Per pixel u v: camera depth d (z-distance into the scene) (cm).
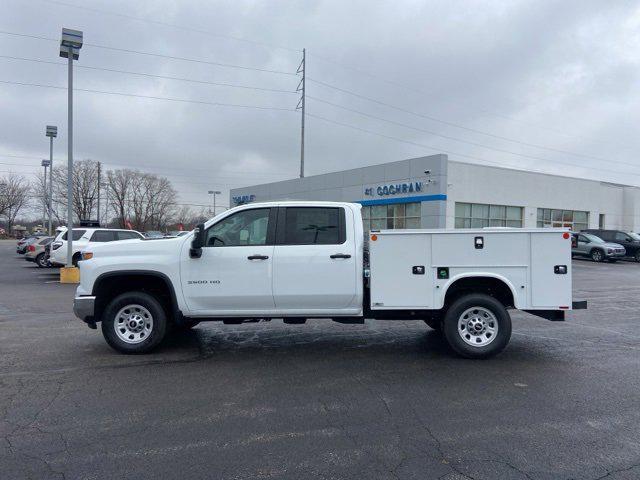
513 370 596
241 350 698
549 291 634
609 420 438
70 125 1675
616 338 784
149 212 10131
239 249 645
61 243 1767
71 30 1625
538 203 3359
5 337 777
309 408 468
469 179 2977
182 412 457
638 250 2800
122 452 375
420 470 347
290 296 641
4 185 9112
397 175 3109
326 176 3775
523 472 344
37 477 336
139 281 691
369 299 658
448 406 473
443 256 635
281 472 344
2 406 471
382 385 539
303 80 4453
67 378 561
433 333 822
